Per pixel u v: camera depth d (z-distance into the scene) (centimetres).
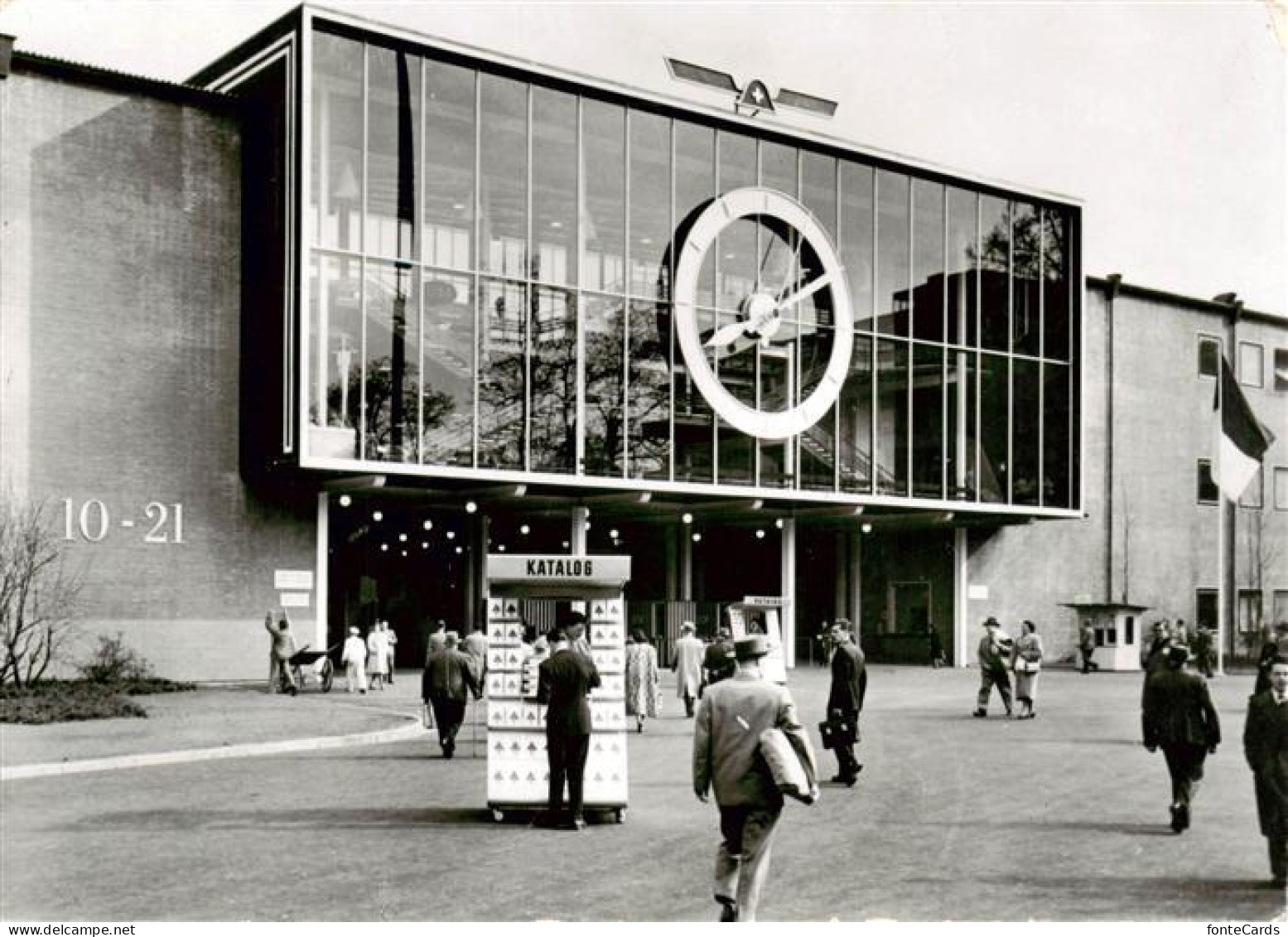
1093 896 1106
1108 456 5006
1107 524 5003
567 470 3469
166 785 1712
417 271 3247
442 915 1033
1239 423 4556
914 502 4134
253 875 1180
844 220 4062
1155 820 1476
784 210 3903
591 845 1321
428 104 3288
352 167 3164
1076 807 1564
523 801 1444
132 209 3128
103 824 1427
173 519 3141
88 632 3012
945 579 4700
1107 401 5006
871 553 4969
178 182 3195
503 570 1473
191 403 3181
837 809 1552
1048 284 4506
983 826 1436
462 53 3316
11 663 2781
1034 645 2664
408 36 3234
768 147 3912
